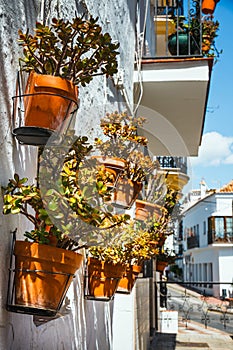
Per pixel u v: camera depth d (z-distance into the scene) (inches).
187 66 239.5
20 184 83.4
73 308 134.7
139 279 270.1
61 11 135.3
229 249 1504.7
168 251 356.2
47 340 110.3
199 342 438.9
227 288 1472.7
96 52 94.1
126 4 242.7
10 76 91.5
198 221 1675.7
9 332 85.3
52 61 91.4
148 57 248.8
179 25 267.7
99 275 131.6
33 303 81.4
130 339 218.1
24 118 90.0
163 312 498.6
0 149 84.9
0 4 87.2
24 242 82.0
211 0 254.1
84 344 149.2
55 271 82.5
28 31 94.7
